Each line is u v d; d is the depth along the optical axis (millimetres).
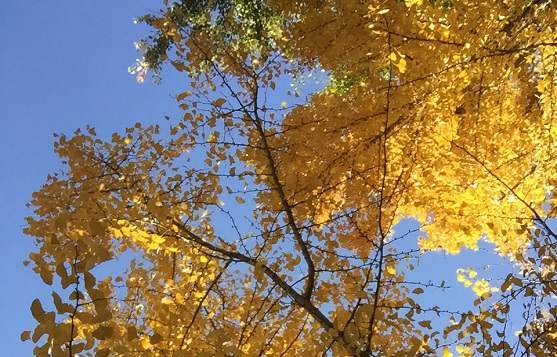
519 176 4121
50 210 3309
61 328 2039
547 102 4059
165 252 3369
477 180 3961
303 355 2924
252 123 3717
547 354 2898
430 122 3891
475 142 4031
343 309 3100
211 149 3553
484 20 3465
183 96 3541
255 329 3119
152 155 3650
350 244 3963
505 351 2930
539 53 3936
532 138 4129
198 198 3582
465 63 3459
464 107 3865
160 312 3041
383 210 3885
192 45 3537
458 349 3014
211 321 3244
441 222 4191
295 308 3262
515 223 3953
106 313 2107
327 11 3980
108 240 3334
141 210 3287
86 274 2070
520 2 3393
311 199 3553
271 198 3596
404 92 3662
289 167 3785
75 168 3516
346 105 3873
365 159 3932
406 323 3008
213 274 3482
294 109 3967
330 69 4238
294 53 4109
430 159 3992
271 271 3244
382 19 3615
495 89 3928
